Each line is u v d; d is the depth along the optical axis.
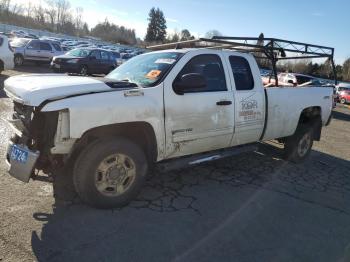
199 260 3.35
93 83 3.99
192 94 4.61
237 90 5.23
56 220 3.79
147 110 4.14
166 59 4.75
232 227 4.03
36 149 3.84
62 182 4.64
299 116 6.45
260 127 5.66
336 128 13.06
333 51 7.41
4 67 15.12
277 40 6.32
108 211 4.09
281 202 4.88
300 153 6.86
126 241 3.54
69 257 3.20
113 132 4.21
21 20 88.88
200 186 5.14
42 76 4.38
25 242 3.35
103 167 3.98
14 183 4.56
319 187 5.68
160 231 3.79
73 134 3.68
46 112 3.72
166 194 4.74
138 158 4.19
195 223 4.04
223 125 5.03
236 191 5.10
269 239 3.86
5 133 6.66
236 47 6.34
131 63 5.21
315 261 3.54
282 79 17.11
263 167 6.35
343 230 4.26
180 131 4.54
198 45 6.17
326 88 7.18
